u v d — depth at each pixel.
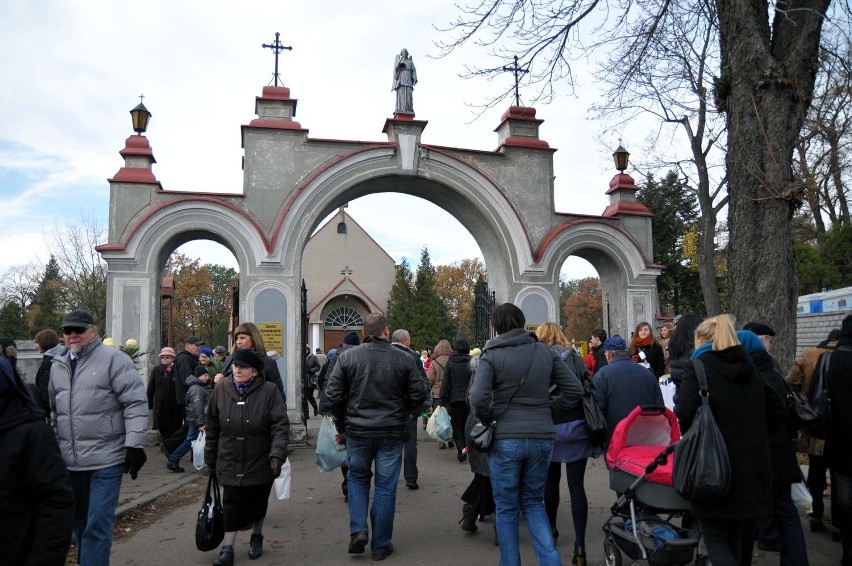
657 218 29.95
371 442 5.86
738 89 8.46
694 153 17.38
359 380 5.93
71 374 4.91
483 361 4.99
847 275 26.20
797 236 30.72
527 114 15.29
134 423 4.90
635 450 5.10
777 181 8.09
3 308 44.81
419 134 14.33
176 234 13.14
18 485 2.86
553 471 6.20
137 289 12.83
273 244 13.20
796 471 4.83
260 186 13.56
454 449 12.45
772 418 4.53
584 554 5.52
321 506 7.85
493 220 14.66
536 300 14.66
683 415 4.32
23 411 2.92
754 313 8.23
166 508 7.90
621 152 15.99
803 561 4.76
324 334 40.94
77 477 4.88
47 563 2.84
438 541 6.39
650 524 4.95
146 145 13.52
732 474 4.13
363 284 44.34
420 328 44.78
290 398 13.00
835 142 17.41
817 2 8.50
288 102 13.94
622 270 15.24
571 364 5.95
